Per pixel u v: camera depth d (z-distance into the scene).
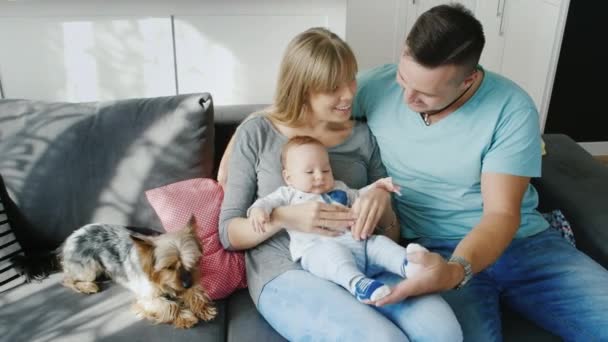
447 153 1.50
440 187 1.57
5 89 2.04
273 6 2.03
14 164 1.65
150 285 1.42
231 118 1.86
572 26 2.98
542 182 1.82
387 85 1.65
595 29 2.99
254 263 1.50
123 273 1.52
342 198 1.53
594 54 3.06
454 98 1.40
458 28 1.26
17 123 1.68
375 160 1.69
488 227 1.37
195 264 1.41
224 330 1.45
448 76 1.30
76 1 1.93
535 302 1.46
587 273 1.42
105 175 1.67
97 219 1.68
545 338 1.43
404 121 1.58
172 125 1.67
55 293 1.55
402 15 3.07
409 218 1.65
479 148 1.45
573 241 1.62
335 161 1.64
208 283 1.52
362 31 3.10
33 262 1.61
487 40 3.12
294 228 1.44
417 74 1.31
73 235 1.60
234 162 1.59
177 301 1.44
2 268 1.60
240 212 1.54
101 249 1.56
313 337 1.26
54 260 1.63
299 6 2.04
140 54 2.05
